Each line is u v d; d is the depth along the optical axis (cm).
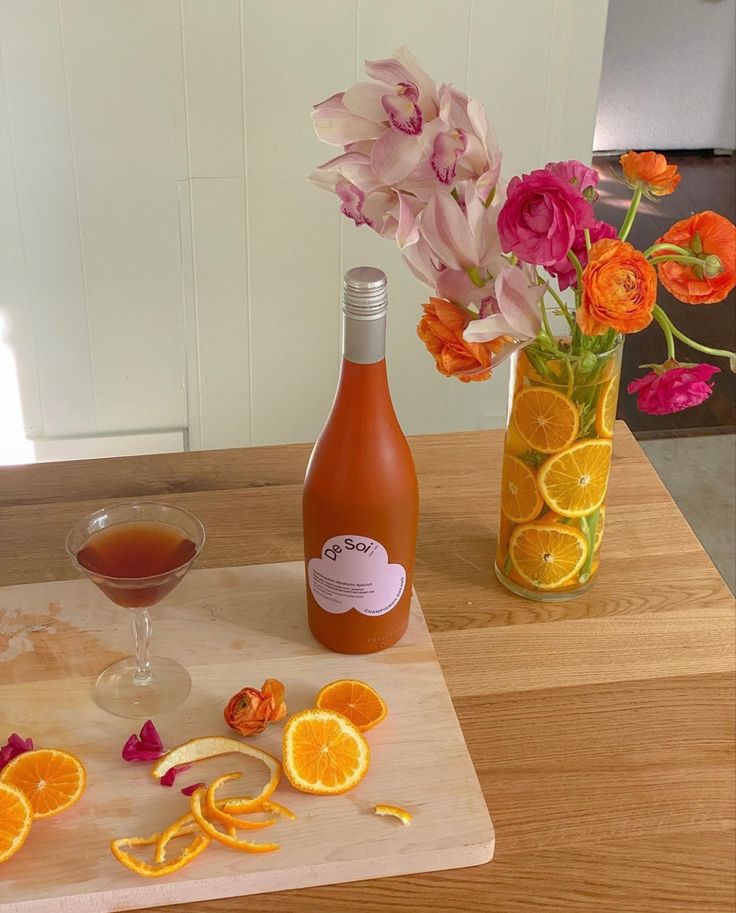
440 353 93
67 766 89
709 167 405
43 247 186
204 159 182
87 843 84
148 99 176
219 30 172
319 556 98
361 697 96
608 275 86
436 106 88
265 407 207
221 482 128
